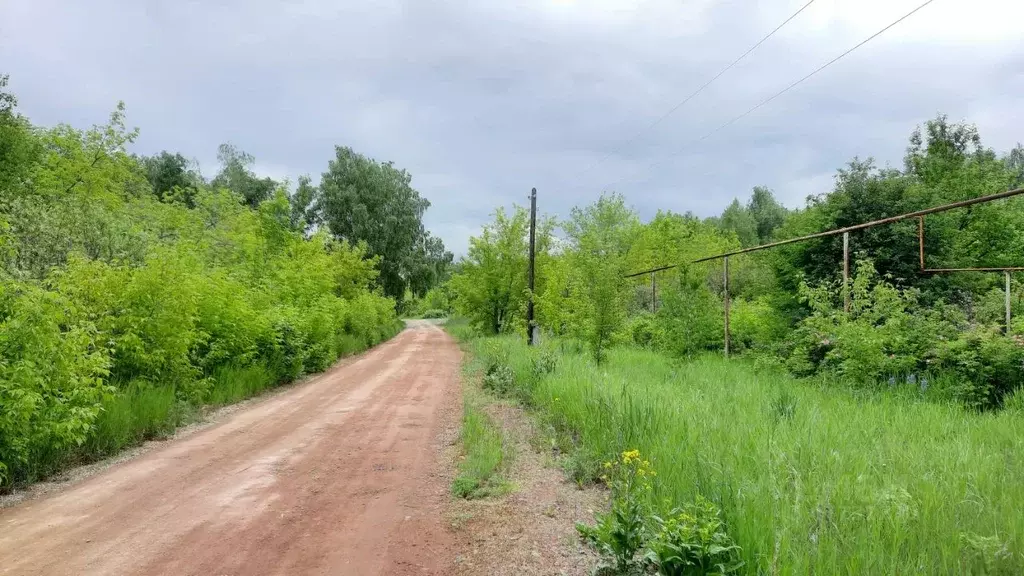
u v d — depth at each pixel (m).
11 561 4.16
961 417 7.54
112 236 11.98
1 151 16.34
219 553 4.34
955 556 3.20
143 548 4.42
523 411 10.22
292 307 17.36
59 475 6.47
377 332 33.31
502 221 32.47
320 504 5.51
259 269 19.11
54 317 6.18
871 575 3.00
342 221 45.78
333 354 20.30
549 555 4.26
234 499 5.65
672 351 15.42
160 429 8.61
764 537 3.39
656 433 5.98
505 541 4.55
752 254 27.22
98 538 4.62
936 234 14.84
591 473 5.99
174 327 10.08
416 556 4.30
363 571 4.04
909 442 5.82
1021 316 11.96
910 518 3.66
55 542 4.53
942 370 9.73
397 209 48.31
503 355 16.39
